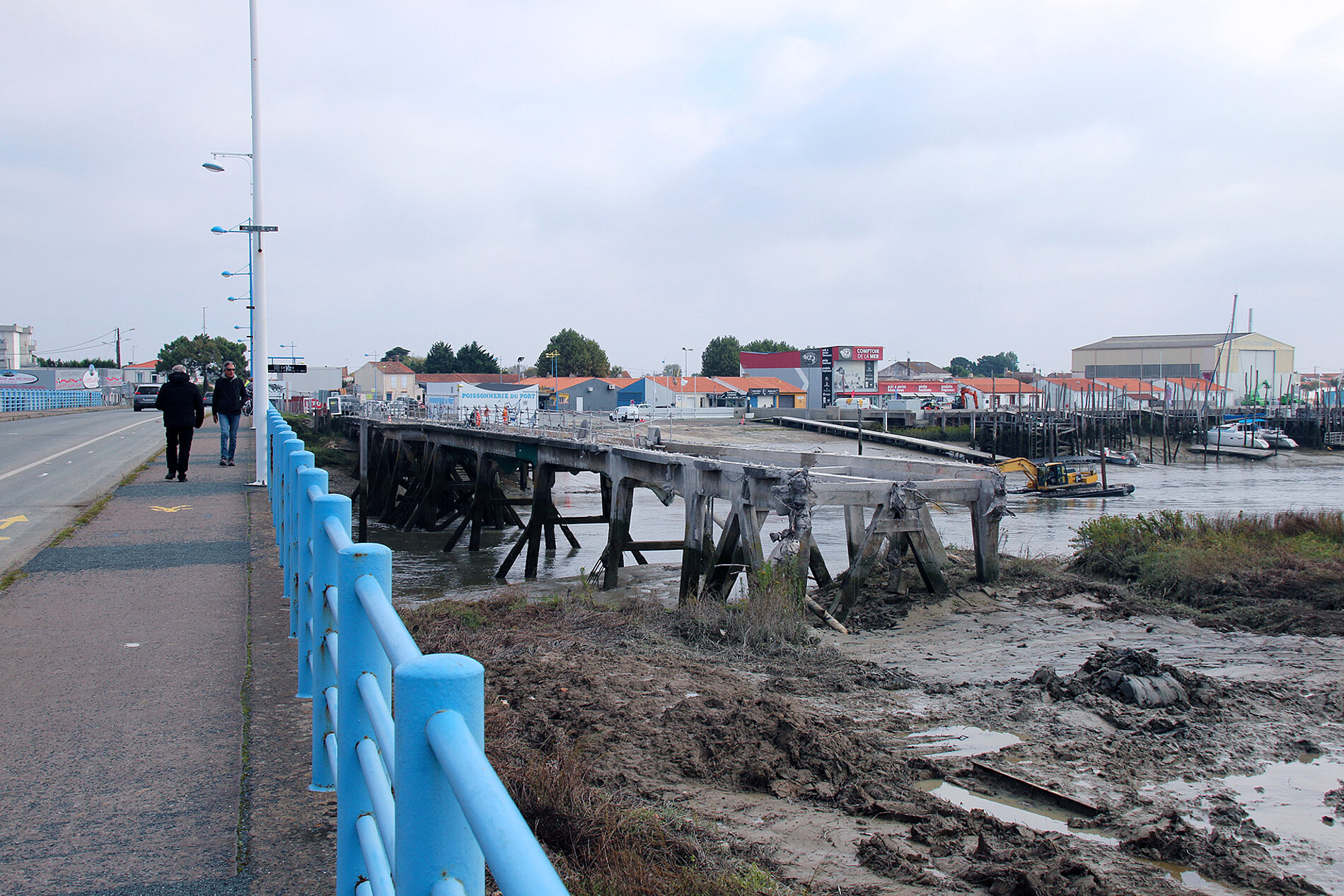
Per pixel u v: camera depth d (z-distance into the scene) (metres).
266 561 8.73
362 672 2.54
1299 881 5.61
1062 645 11.77
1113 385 116.62
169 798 3.66
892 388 121.88
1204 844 6.01
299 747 4.20
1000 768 7.36
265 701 4.81
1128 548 17.12
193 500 13.52
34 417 46.19
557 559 24.08
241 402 19.20
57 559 8.81
